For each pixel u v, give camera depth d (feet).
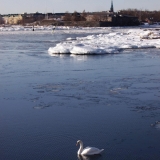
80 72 86.28
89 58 113.60
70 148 41.45
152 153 39.78
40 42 185.88
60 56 120.16
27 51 136.98
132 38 195.42
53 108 55.47
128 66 94.73
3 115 52.54
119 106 56.08
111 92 64.95
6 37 236.22
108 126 47.57
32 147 41.86
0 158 39.32
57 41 190.70
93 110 54.19
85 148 39.83
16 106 56.85
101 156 39.37
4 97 62.39
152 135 44.42
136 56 116.88
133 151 40.34
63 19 497.05
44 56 119.96
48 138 44.09
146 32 203.21
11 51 137.28
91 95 62.95
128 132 45.44
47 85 71.46
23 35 263.49
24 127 47.65
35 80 76.54
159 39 189.37
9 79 77.87
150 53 125.70
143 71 86.43
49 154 40.06
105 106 56.13
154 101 58.65
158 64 97.35
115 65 96.73
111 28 384.68
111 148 41.11
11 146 42.22
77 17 477.77
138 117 50.80
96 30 340.59
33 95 63.52
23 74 83.82
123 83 72.43
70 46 139.23
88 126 47.62
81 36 238.48
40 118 50.98
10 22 588.09
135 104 57.06
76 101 59.21
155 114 52.01
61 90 67.00
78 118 50.72
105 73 84.48
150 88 67.72
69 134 45.11
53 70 89.66
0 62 104.63
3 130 46.78
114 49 132.26
